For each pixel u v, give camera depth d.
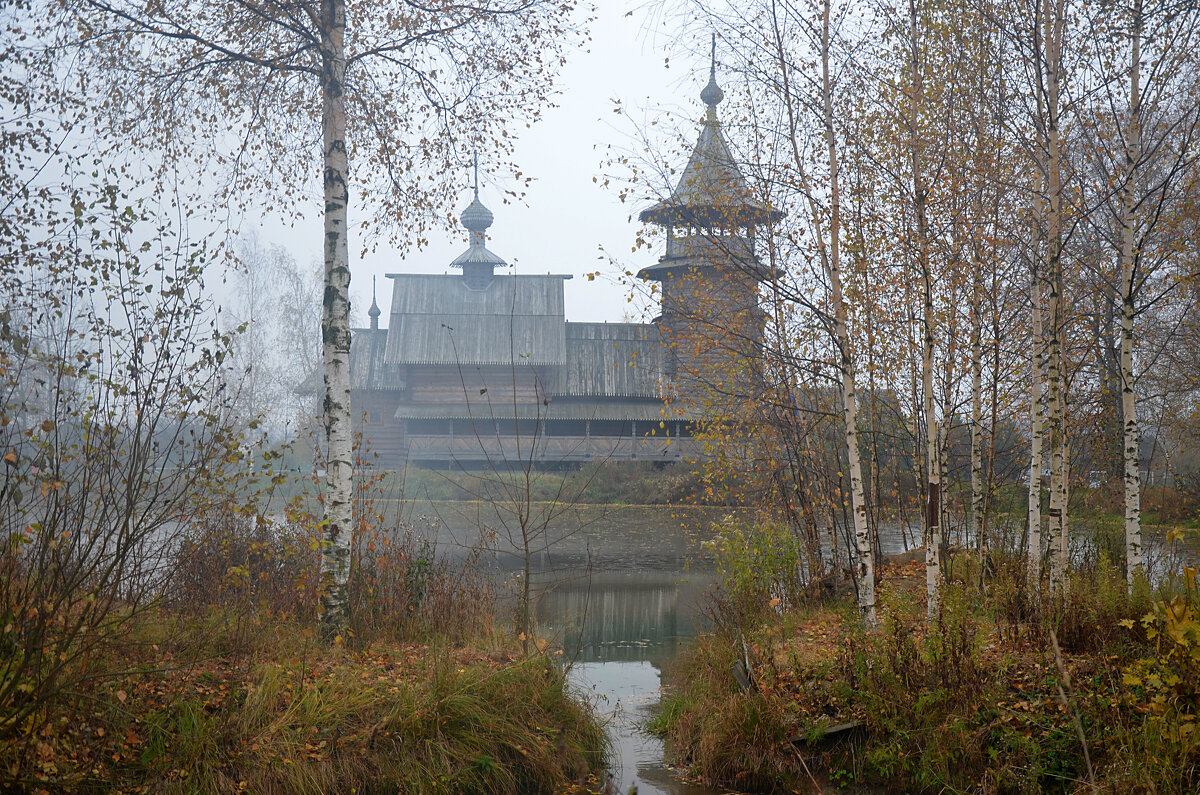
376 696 7.05
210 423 6.57
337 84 9.05
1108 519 17.95
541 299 47.31
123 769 5.60
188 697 6.35
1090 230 12.09
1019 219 10.95
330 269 8.86
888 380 11.99
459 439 41.50
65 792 5.17
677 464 38.44
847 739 7.29
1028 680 7.18
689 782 7.32
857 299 10.70
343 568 8.62
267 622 8.19
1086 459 15.23
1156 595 8.07
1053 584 8.76
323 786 6.05
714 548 12.16
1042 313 11.01
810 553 12.83
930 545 9.50
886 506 16.30
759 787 7.13
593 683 10.25
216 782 5.69
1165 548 13.90
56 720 5.47
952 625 7.57
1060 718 6.57
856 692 7.54
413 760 6.50
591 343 46.56
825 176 10.07
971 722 6.81
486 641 9.11
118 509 5.85
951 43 9.98
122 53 9.41
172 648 7.00
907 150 9.72
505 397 44.22
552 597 15.80
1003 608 9.11
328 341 8.80
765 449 13.34
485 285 48.00
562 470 39.91
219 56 9.60
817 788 6.86
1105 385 13.02
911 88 9.52
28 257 6.39
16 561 5.55
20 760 5.04
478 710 7.12
